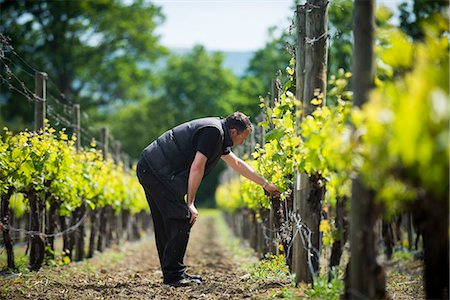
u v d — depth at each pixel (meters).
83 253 19.86
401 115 5.90
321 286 9.50
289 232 12.59
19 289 12.27
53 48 65.88
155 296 11.45
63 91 66.94
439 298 7.74
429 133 5.86
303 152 9.72
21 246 23.59
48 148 15.05
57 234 16.92
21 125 61.69
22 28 63.31
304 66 10.99
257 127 20.52
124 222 31.00
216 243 32.34
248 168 12.33
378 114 6.35
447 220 6.69
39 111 15.85
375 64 8.07
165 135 12.33
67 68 67.31
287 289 10.27
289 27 12.72
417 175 6.46
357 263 7.57
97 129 69.88
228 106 100.12
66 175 16.22
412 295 11.04
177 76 103.81
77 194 18.09
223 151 12.11
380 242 13.16
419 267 14.55
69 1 65.25
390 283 12.59
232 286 12.25
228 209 40.75
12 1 63.62
